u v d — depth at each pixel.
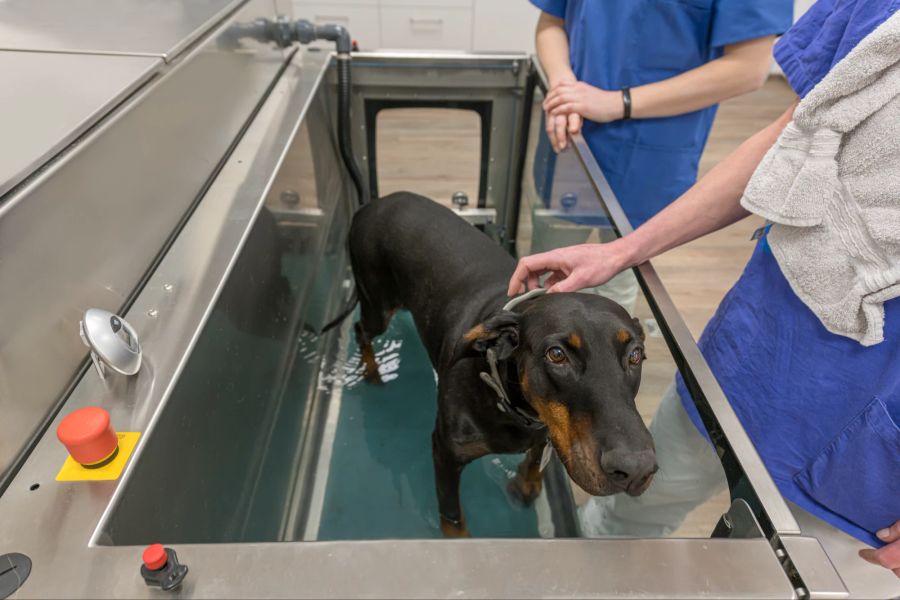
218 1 1.10
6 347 0.54
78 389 0.64
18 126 0.62
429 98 1.78
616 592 0.46
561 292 0.83
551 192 1.44
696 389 0.69
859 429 0.73
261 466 1.07
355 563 0.46
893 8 0.60
